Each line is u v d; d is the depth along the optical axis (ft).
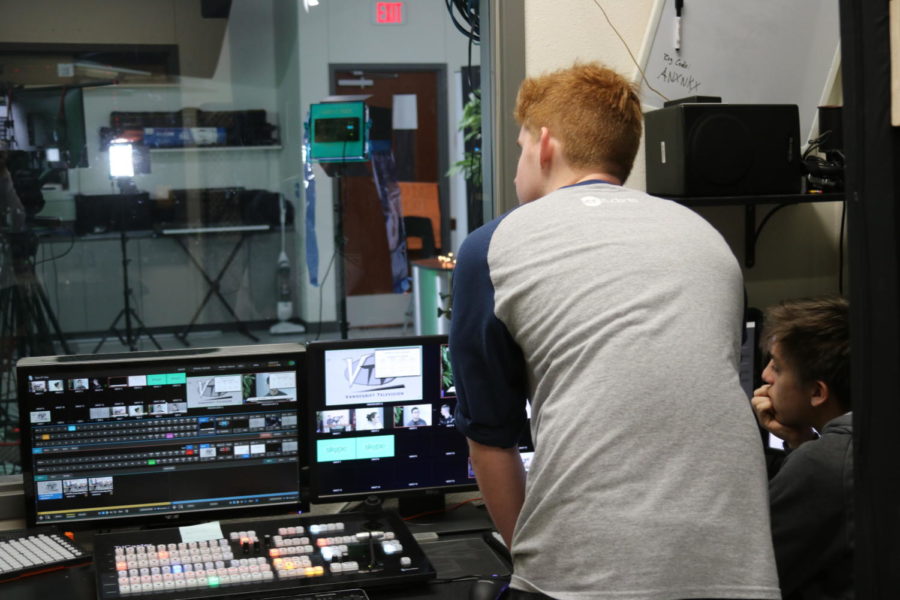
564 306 3.51
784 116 6.51
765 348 4.87
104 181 25.16
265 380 5.77
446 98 27.37
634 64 6.93
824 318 4.50
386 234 27.12
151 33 26.16
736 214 7.51
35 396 5.49
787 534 4.18
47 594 4.91
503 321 3.68
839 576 4.15
